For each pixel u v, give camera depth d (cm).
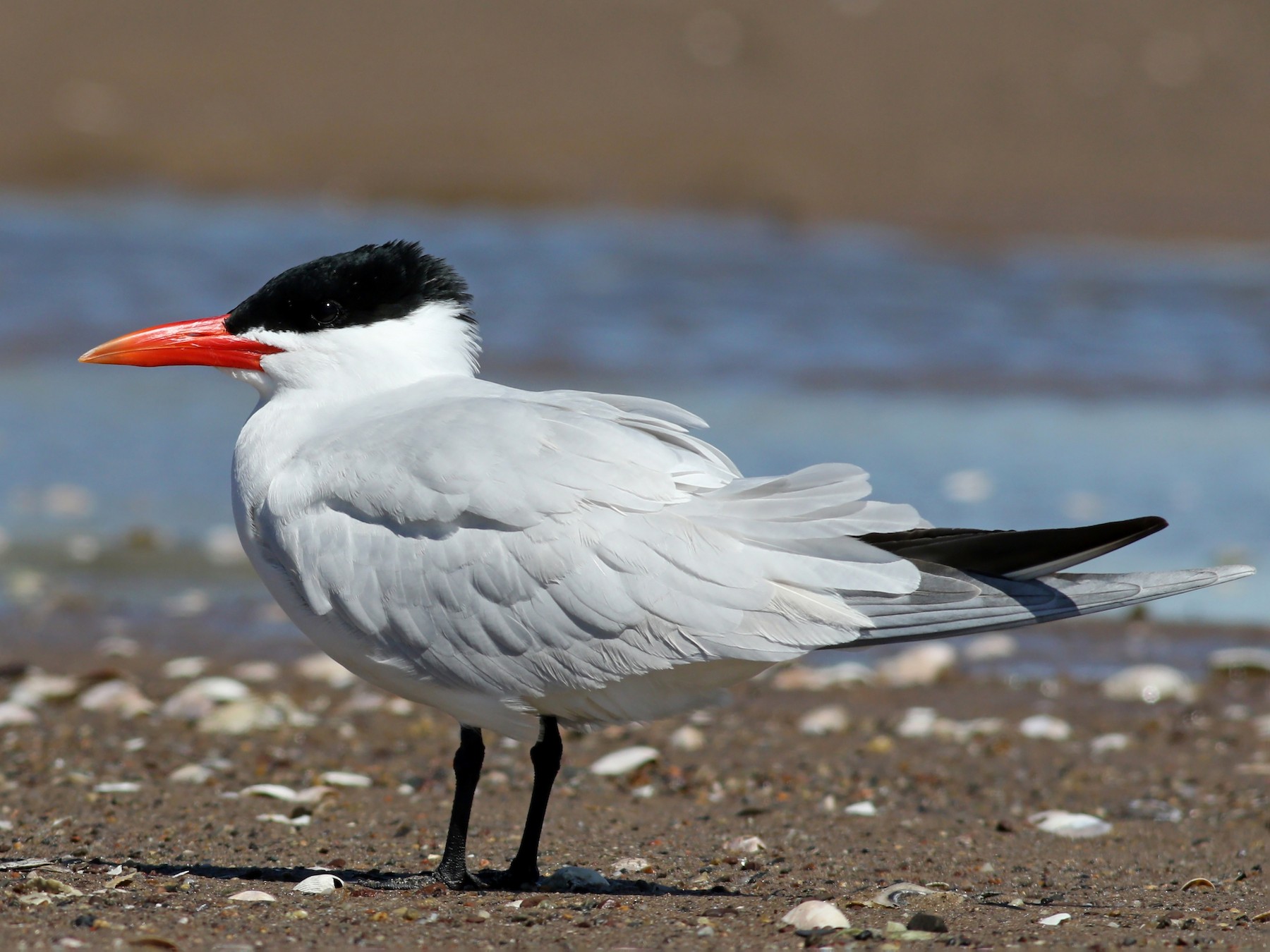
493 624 702
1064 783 1021
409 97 4219
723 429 1973
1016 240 3791
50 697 1178
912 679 1314
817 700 1245
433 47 4431
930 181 4047
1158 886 792
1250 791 1001
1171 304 2939
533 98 4269
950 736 1134
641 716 727
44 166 3891
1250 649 1372
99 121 4006
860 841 880
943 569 688
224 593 1518
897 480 1728
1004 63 4503
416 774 1022
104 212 3569
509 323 2569
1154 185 4062
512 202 3938
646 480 698
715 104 4294
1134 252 3706
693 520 692
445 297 792
